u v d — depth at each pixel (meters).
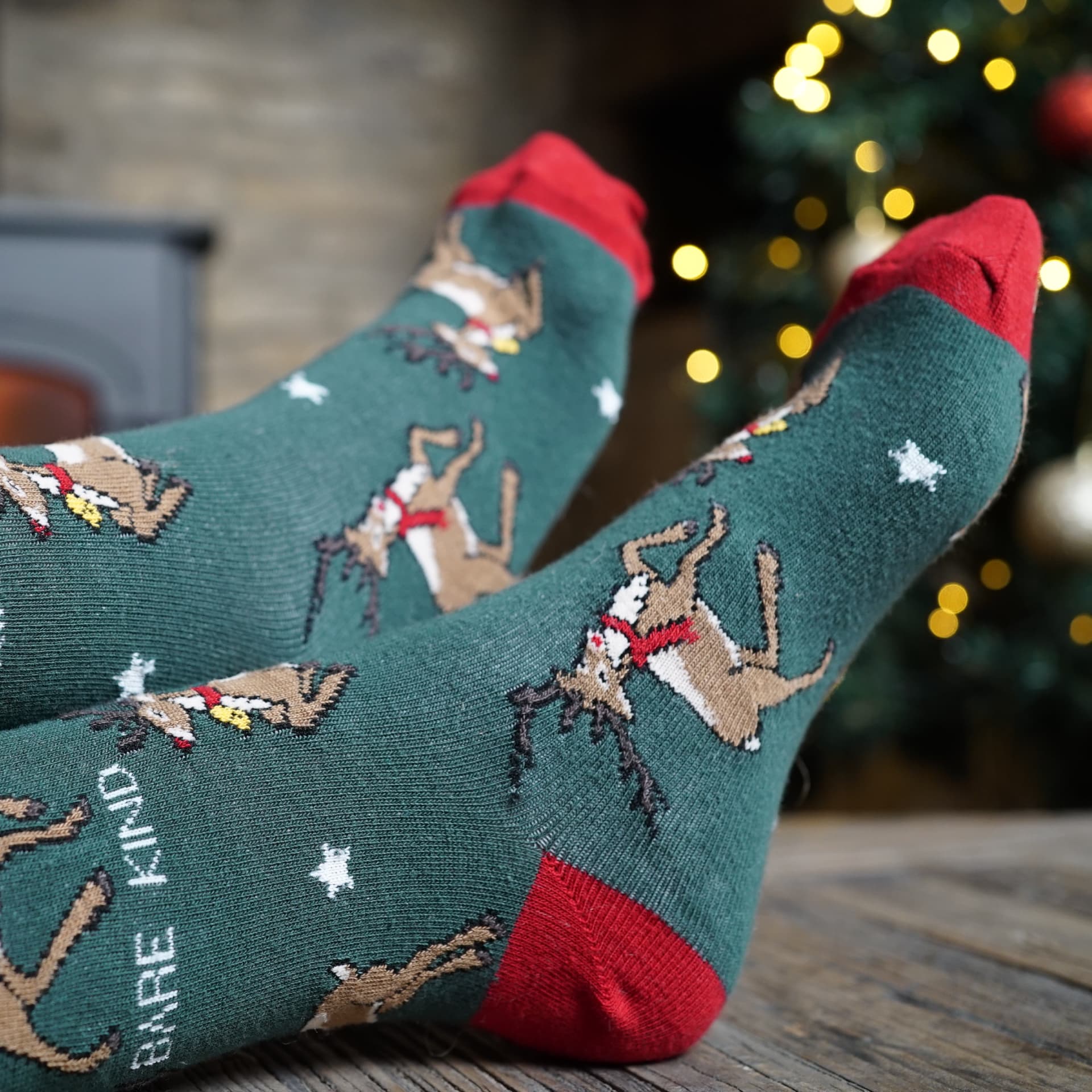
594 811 0.35
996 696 1.10
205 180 1.65
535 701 0.35
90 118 1.58
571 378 0.52
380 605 0.42
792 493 0.38
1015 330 0.41
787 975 0.41
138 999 0.29
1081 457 0.90
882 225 1.05
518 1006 0.35
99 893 0.29
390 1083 0.33
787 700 0.37
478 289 0.53
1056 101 0.94
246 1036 0.31
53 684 0.34
